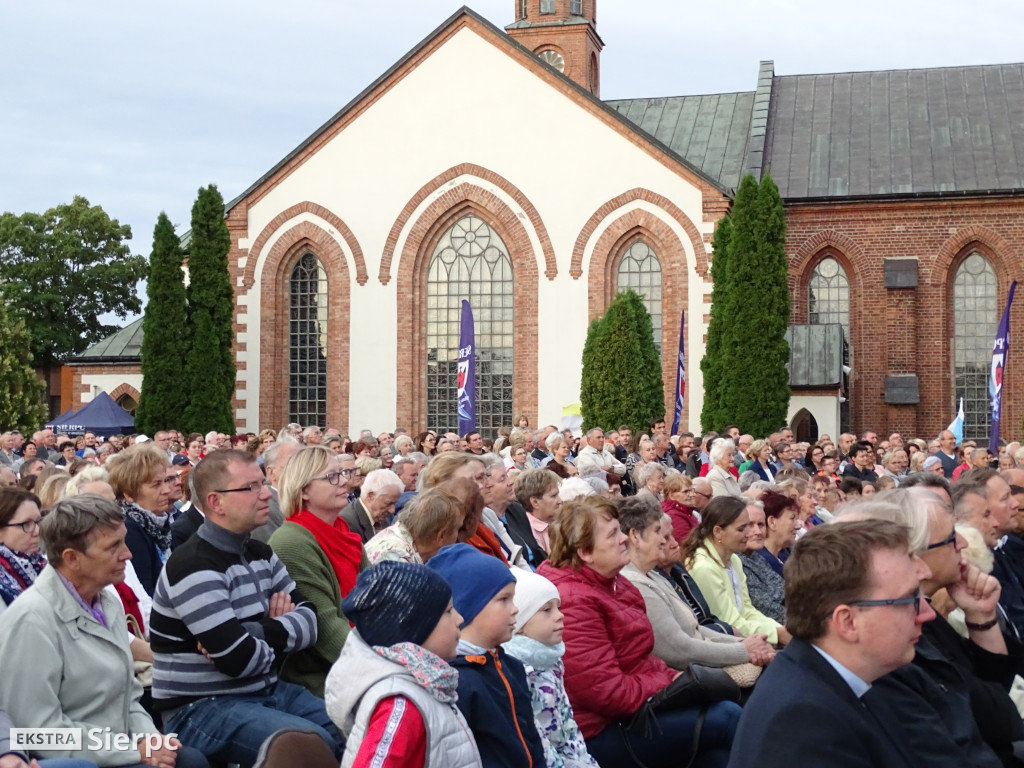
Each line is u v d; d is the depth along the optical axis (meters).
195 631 7.48
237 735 7.34
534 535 12.81
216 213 37.75
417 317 39.50
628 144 38.22
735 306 34.81
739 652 9.13
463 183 39.12
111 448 22.44
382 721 4.96
